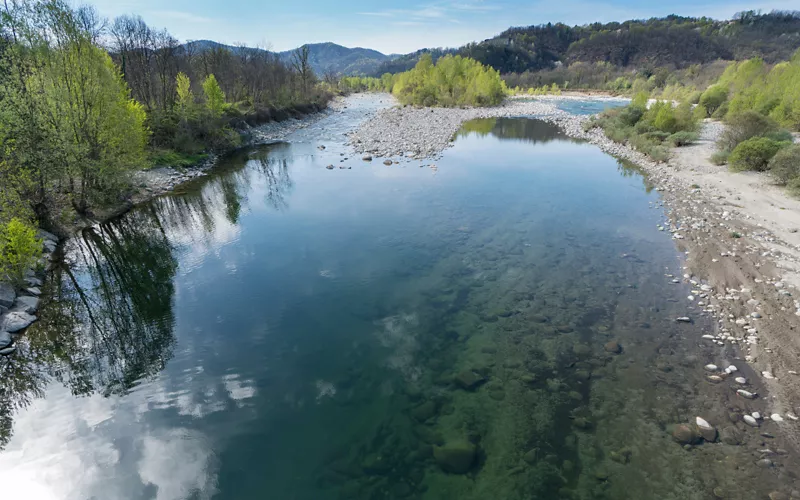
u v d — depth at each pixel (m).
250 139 38.50
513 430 7.36
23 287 12.42
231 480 6.36
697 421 7.43
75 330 10.80
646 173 26.66
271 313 11.25
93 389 8.52
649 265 13.95
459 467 6.62
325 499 6.08
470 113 64.19
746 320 10.62
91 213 18.89
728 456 6.76
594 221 18.17
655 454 6.82
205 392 8.31
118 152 19.28
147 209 20.91
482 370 8.97
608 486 6.27
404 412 7.78
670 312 11.16
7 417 7.74
